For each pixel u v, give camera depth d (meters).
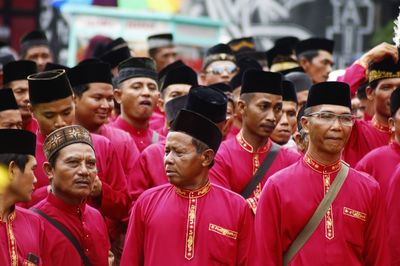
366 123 12.70
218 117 11.04
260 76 11.52
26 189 9.78
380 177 11.79
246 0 24.27
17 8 27.48
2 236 9.59
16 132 9.70
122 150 12.41
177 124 10.02
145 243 10.12
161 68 16.77
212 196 10.15
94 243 10.58
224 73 15.39
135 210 10.21
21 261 9.66
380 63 12.48
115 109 14.64
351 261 10.27
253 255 10.10
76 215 10.44
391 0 24.48
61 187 10.20
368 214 10.34
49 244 10.23
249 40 17.08
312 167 10.42
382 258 10.36
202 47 20.56
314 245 10.25
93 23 20.02
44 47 16.47
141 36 20.00
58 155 10.18
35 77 11.33
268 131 11.56
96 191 11.20
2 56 15.59
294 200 10.32
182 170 9.98
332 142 10.31
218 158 11.62
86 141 10.26
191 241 9.99
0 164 9.66
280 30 24.38
